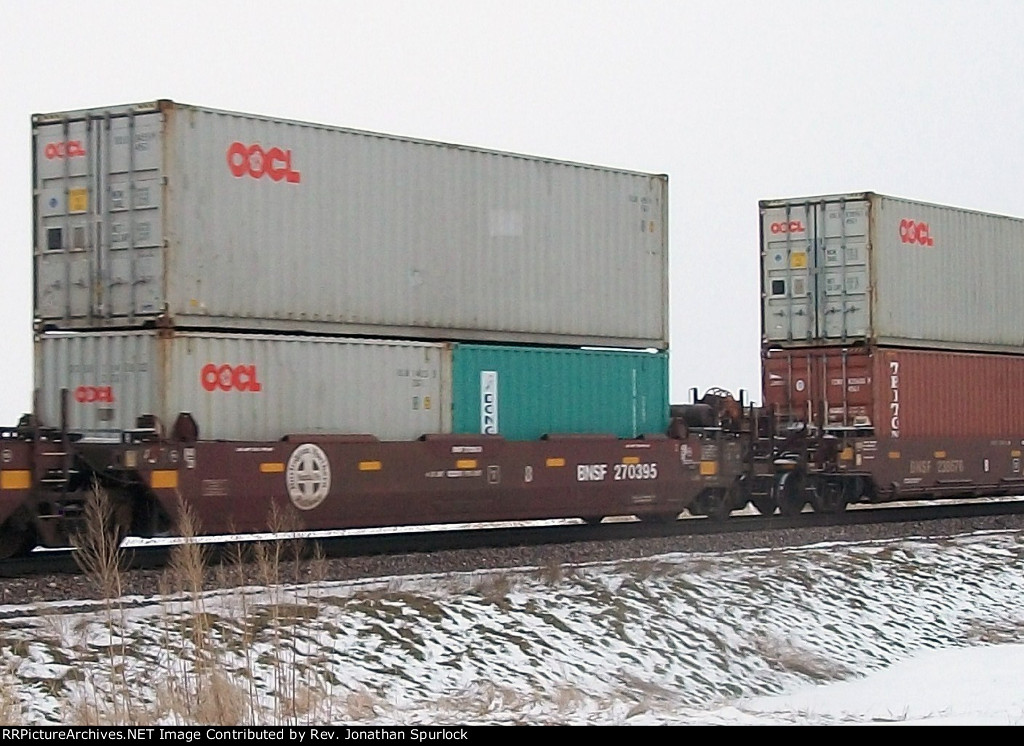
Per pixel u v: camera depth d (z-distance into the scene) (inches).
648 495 986.1
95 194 787.4
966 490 1229.7
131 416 771.4
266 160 807.1
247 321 794.8
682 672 708.0
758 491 1105.4
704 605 788.6
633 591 778.2
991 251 1280.8
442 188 892.6
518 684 641.6
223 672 552.4
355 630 647.8
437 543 866.1
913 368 1173.7
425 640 657.0
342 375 833.5
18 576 687.7
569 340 960.9
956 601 908.6
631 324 1002.1
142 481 734.5
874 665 776.9
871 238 1146.7
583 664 683.4
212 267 781.3
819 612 828.6
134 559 734.5
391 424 855.7
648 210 1019.3
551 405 941.8
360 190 850.8
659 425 1015.0
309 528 805.2
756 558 895.7
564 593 753.0
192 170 775.1
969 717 576.1
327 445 808.3
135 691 547.2
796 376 1176.2
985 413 1248.8
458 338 896.9
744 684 714.8
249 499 772.6
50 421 802.2
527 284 935.7
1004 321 1291.8
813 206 1175.0
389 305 861.2
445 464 860.6
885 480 1141.1
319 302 828.6
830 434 1139.3
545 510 922.7
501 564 813.9
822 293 1168.2
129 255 775.7
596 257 980.6
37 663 554.3
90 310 787.4
